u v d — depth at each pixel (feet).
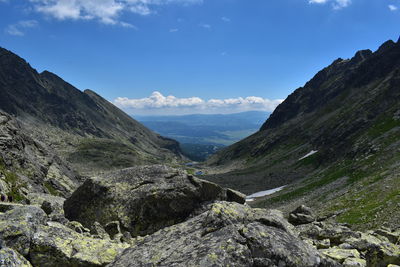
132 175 90.33
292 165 574.15
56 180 245.04
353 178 286.66
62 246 46.52
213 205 50.26
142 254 43.04
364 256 60.54
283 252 36.73
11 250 40.27
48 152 311.68
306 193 325.42
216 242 38.63
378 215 153.89
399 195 164.96
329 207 219.20
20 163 208.85
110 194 84.33
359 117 528.22
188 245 41.14
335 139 532.32
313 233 82.74
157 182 87.51
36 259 44.09
